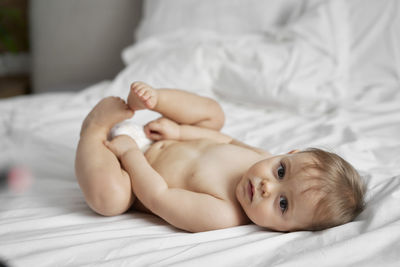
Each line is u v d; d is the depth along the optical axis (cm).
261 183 84
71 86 267
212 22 228
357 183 85
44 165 122
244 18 224
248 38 208
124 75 199
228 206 86
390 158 119
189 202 84
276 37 203
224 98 194
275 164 87
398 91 178
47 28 299
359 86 188
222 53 196
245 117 170
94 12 288
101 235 74
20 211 87
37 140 136
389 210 77
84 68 297
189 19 231
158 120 108
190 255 67
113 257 66
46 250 67
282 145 129
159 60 203
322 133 143
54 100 185
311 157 86
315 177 81
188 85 193
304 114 170
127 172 91
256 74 180
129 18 284
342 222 80
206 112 111
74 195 101
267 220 82
